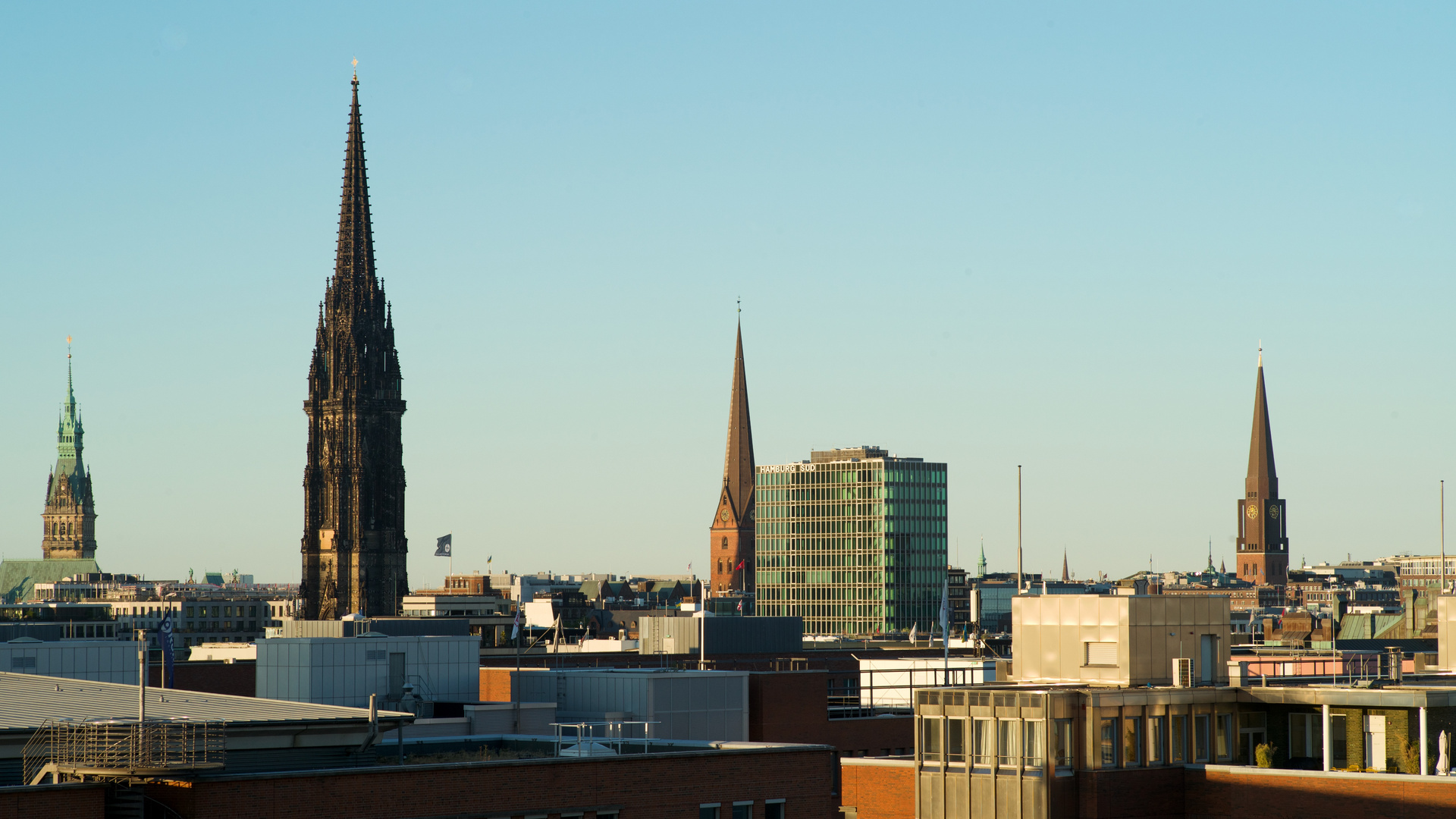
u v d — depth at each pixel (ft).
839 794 465.06
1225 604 410.11
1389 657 567.18
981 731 356.38
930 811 360.48
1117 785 347.56
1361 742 354.33
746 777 333.62
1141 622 399.24
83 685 343.05
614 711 477.77
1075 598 407.64
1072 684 400.67
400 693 504.43
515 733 446.19
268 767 304.09
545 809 305.73
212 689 563.89
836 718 590.14
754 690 568.82
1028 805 346.54
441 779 294.05
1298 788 338.95
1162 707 358.23
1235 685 382.63
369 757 321.11
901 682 639.76
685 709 481.46
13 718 296.10
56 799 261.03
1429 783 323.37
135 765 265.95
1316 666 599.57
